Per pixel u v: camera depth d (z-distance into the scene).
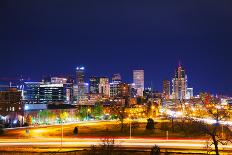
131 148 138.38
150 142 156.25
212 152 129.12
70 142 156.50
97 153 126.44
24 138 175.75
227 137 153.50
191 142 156.12
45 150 135.25
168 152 125.81
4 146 144.38
